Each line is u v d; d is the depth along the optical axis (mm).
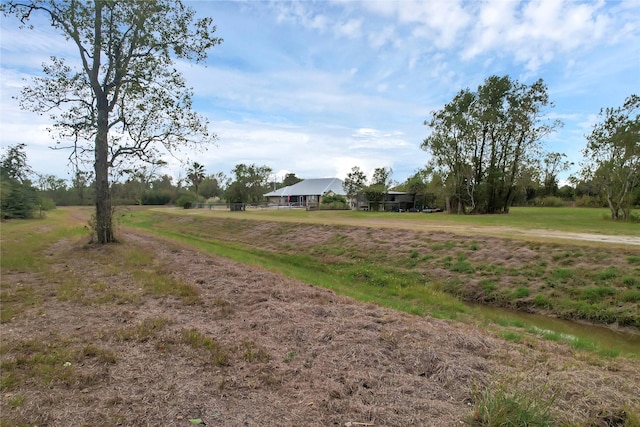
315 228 22797
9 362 4125
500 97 39750
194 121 15508
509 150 40281
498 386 3504
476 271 12508
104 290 7879
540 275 11258
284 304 6887
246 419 3113
